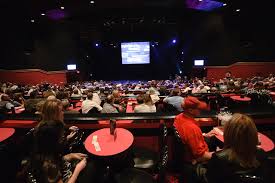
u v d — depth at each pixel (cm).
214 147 222
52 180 128
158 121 257
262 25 1225
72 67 1486
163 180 171
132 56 1847
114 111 389
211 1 1070
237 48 1298
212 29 1359
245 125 127
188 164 199
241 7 1172
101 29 1614
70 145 211
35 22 1252
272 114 258
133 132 261
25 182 132
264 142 190
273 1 1140
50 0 955
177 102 440
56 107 196
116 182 181
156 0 1071
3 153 170
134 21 1413
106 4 1110
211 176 137
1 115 283
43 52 1325
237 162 127
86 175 196
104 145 191
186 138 193
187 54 1591
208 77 1402
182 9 1281
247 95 546
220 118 241
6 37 1134
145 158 216
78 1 1016
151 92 555
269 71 1264
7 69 1152
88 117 261
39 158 131
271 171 129
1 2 925
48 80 1362
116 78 2073
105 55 1995
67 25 1442
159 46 1919
